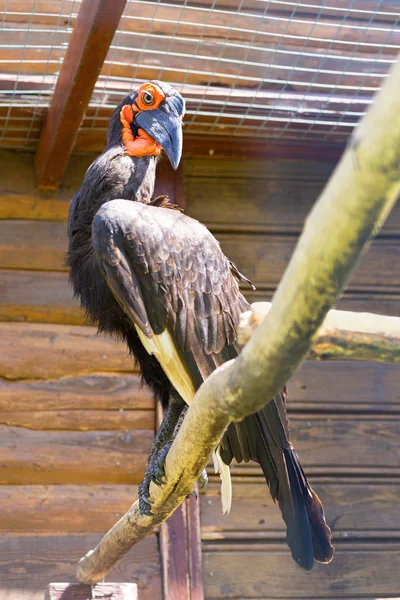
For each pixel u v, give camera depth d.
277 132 8.06
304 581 7.59
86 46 6.23
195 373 4.93
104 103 7.40
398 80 1.91
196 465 3.73
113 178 5.62
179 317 4.91
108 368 7.83
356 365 8.23
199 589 7.32
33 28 7.22
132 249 4.84
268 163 8.60
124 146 5.87
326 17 7.64
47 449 7.55
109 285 4.83
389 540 7.85
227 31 7.61
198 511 7.60
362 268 8.52
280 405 4.97
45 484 7.49
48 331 7.81
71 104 6.80
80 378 7.77
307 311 2.40
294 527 4.84
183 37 7.53
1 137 7.90
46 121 7.50
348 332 2.82
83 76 6.50
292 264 2.34
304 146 8.44
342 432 8.05
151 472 4.64
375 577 7.68
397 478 8.01
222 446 5.04
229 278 5.33
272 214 8.51
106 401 7.74
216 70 7.64
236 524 7.66
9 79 7.14
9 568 7.16
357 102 7.64
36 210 8.01
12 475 7.45
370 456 8.02
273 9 7.56
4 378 7.66
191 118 7.73
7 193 8.00
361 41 7.67
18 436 7.54
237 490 7.75
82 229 5.54
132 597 5.13
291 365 2.61
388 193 2.07
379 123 1.96
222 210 8.43
